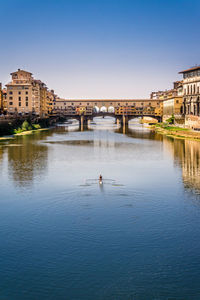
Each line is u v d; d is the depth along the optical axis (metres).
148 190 56.84
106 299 28.48
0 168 74.81
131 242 37.50
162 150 106.56
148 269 32.44
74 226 41.59
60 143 128.25
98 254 35.03
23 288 29.80
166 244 37.03
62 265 33.12
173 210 46.94
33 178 65.31
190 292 29.28
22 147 113.50
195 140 135.62
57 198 52.22
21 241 37.94
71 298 28.61
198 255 34.84
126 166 78.81
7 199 52.06
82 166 78.62
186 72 190.12
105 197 52.66
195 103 177.25
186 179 64.88
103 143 129.38
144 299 28.44
